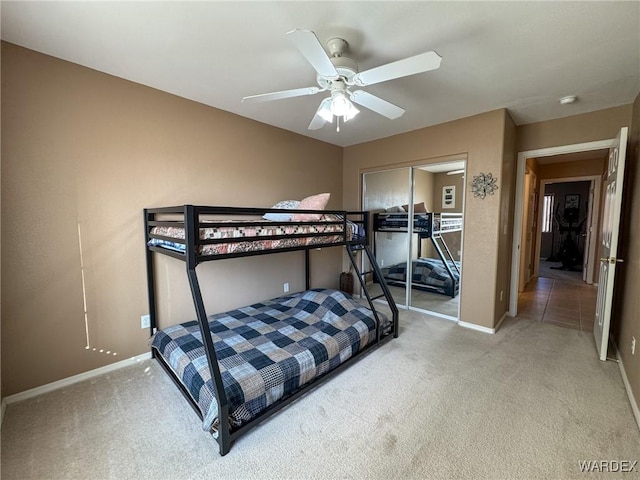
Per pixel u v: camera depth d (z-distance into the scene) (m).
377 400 2.02
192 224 1.75
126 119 2.39
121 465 1.51
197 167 2.85
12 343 1.97
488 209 3.10
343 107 1.90
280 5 1.53
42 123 2.01
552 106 2.91
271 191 3.54
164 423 1.81
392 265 4.20
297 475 1.46
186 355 2.11
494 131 3.02
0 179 1.86
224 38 1.82
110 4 1.51
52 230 2.09
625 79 2.33
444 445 1.63
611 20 1.63
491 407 1.94
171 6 1.53
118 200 2.38
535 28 1.71
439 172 3.60
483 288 3.18
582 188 7.68
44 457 1.56
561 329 3.26
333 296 3.08
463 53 1.97
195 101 2.80
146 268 2.55
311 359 2.12
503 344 2.88
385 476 1.45
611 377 2.28
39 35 1.79
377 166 4.12
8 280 1.94
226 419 1.57
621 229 2.85
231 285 3.24
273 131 3.53
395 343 2.90
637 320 2.04
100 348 2.35
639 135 2.40
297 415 1.88
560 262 7.98
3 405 1.91
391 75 1.69
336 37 1.79
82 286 2.24
